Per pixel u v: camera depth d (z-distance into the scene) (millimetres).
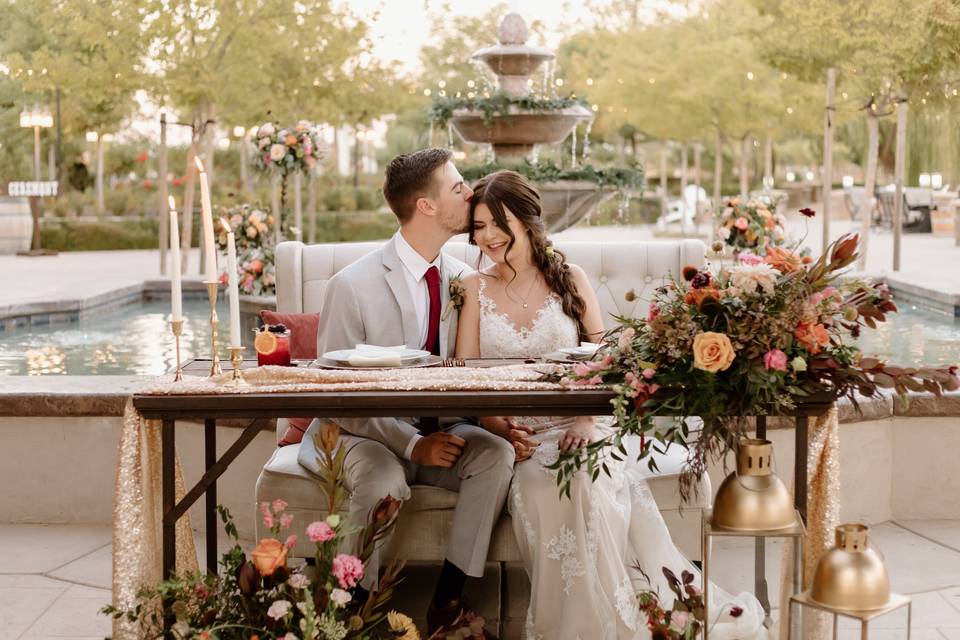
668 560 2957
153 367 6215
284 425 3422
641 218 23125
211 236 2633
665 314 2469
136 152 22047
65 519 3945
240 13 11836
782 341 2354
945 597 3184
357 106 14383
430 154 3104
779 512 2377
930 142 16609
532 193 3137
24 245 14945
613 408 2465
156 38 11633
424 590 3229
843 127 21312
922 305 8516
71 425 3896
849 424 3789
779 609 2457
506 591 3260
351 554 2791
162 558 2678
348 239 17797
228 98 12289
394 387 2490
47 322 8336
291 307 4246
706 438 2436
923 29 10680
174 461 2590
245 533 3811
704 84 16656
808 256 2484
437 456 2846
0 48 15641
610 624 2791
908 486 3912
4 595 3254
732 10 16734
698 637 2621
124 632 2510
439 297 3172
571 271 3232
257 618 2449
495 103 6945
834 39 11148
